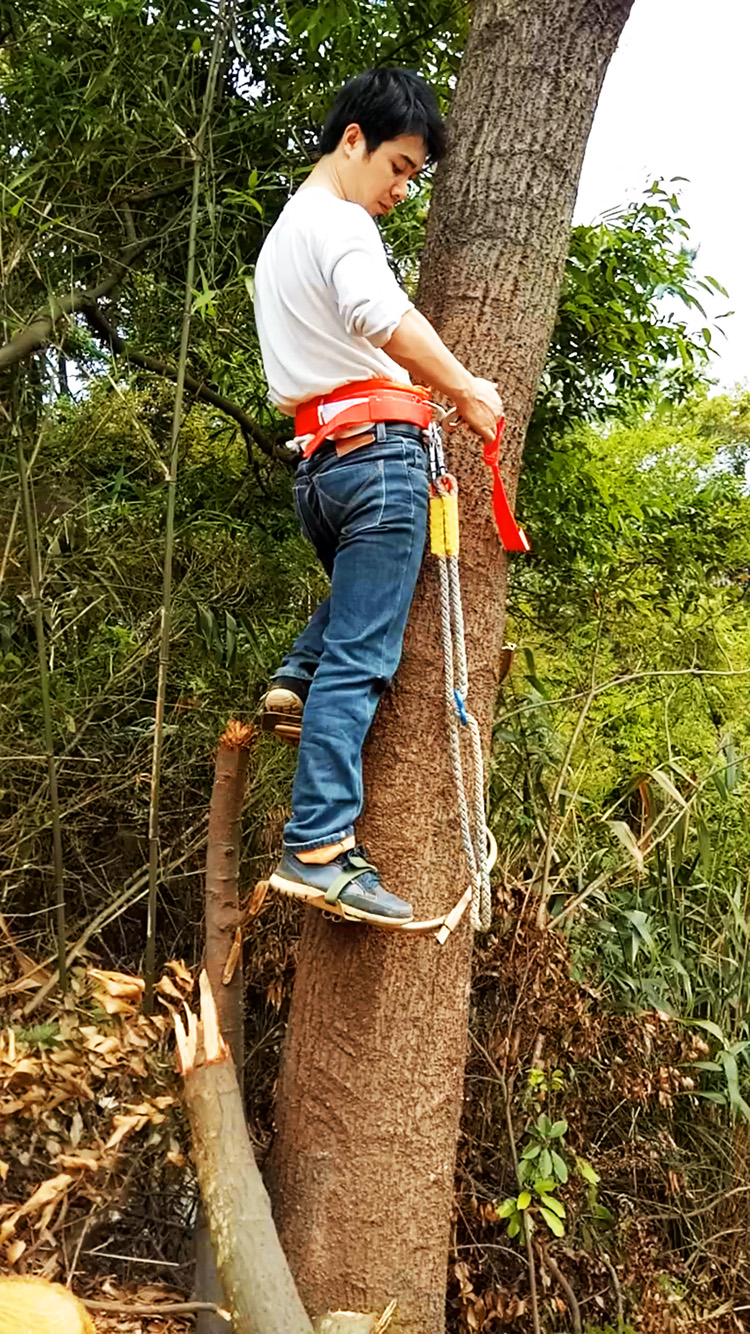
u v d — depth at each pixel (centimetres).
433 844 190
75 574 290
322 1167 188
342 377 171
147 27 272
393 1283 186
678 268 329
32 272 275
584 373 349
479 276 204
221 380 321
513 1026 263
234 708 309
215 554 314
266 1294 158
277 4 296
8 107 280
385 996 188
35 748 284
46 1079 185
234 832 206
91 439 289
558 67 207
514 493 207
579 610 392
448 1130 195
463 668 183
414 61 311
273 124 293
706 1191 315
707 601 419
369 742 192
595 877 332
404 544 171
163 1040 205
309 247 168
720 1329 293
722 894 363
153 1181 248
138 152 285
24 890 291
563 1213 240
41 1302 150
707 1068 297
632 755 382
